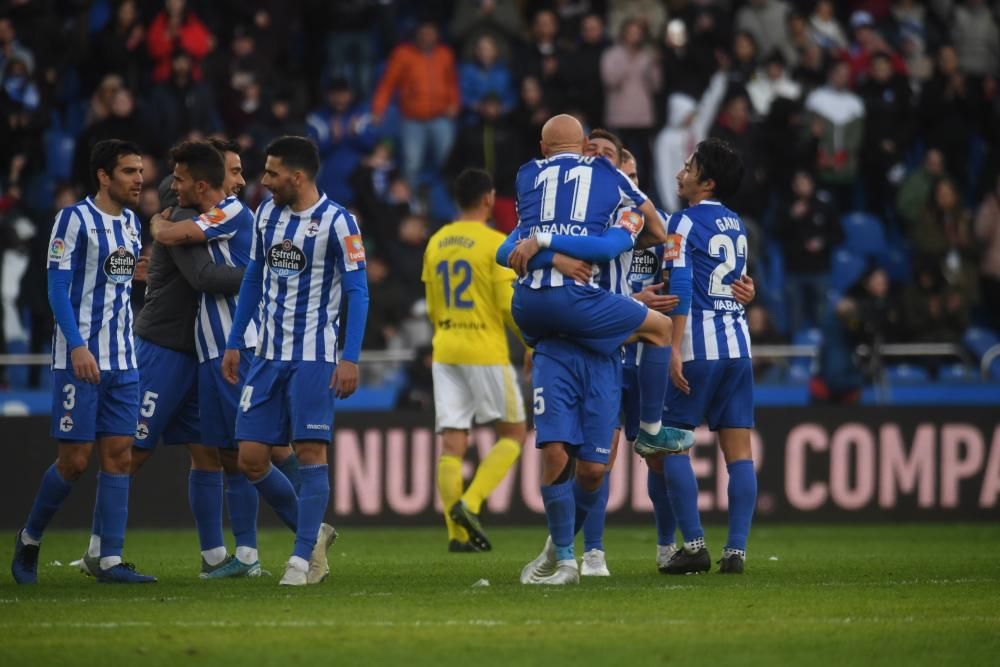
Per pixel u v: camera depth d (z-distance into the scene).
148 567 31.72
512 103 65.38
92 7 68.06
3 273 54.19
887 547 39.53
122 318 26.47
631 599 24.08
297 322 25.72
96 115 57.62
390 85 63.44
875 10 73.06
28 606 23.08
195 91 58.66
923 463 49.97
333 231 25.55
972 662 18.59
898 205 63.94
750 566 31.84
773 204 63.69
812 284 59.91
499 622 21.36
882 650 19.33
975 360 57.41
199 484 28.80
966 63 70.31
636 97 62.31
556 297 24.69
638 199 25.62
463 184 38.38
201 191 28.19
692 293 28.38
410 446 47.38
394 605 23.23
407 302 54.19
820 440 49.47
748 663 18.34
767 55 64.94
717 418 28.91
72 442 26.14
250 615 22.03
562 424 25.03
